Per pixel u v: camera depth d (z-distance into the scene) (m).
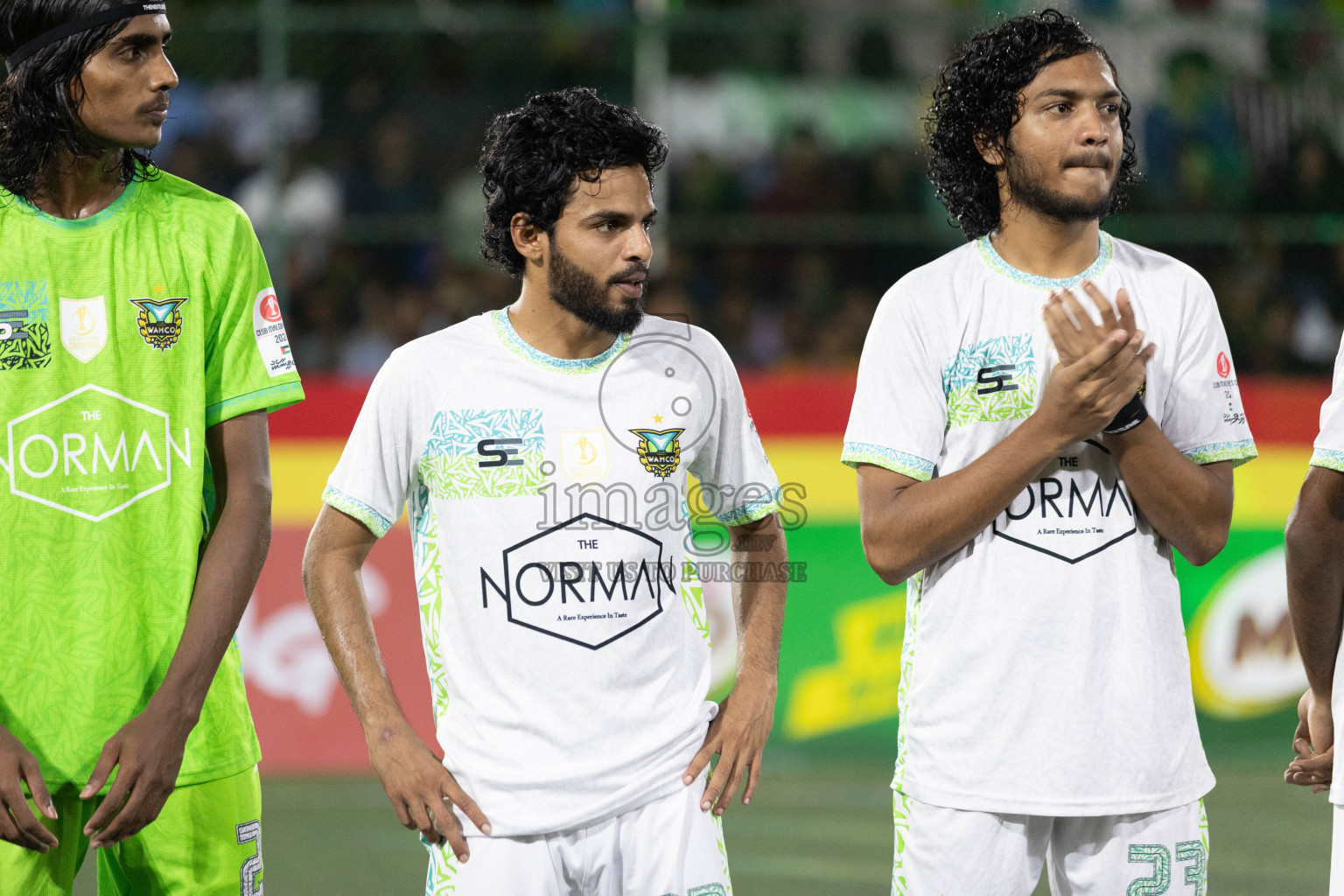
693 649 7.38
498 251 7.48
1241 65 24.03
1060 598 7.43
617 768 7.04
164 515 7.10
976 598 7.51
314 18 21.62
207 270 7.23
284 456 17.80
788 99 26.50
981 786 7.45
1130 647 7.44
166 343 7.13
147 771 6.69
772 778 17.47
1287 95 23.98
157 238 7.17
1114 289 7.66
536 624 7.11
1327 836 15.34
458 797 7.00
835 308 24.83
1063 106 7.42
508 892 7.01
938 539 7.31
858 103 26.70
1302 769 8.07
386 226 23.45
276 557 17.56
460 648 7.21
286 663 17.50
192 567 7.13
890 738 17.89
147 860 7.20
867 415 7.67
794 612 17.84
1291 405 18.45
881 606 17.97
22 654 6.95
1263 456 18.28
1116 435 7.21
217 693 7.34
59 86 6.69
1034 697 7.41
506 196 7.16
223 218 7.34
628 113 7.07
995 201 7.92
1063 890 7.80
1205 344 7.64
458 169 24.50
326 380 18.36
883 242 24.98
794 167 26.03
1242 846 15.01
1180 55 23.97
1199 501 7.28
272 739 17.45
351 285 24.02
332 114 24.03
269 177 21.09
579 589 7.13
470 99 24.38
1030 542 7.45
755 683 7.43
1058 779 7.37
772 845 14.95
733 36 26.03
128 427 7.06
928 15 22.55
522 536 7.16
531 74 24.45
